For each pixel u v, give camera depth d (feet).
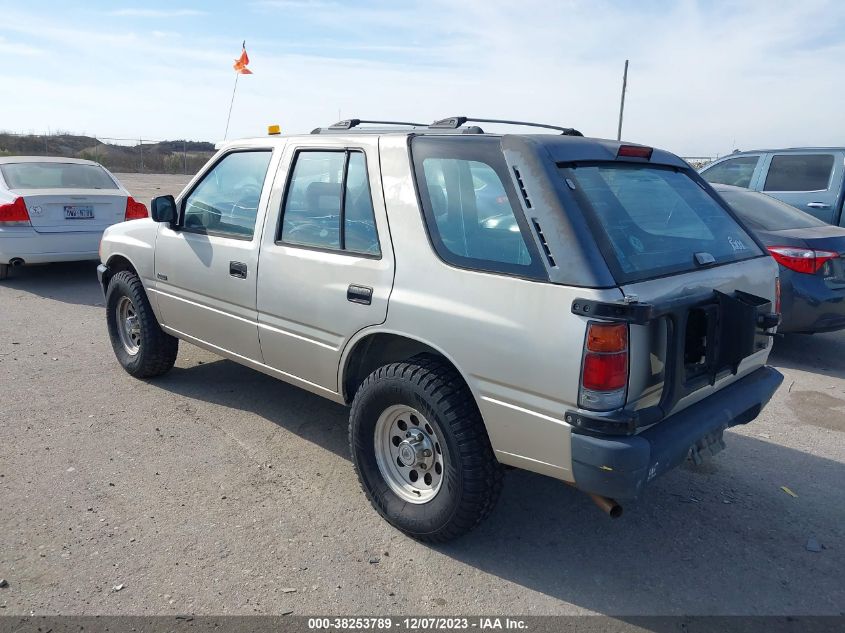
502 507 12.73
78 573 10.40
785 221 22.15
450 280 10.43
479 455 10.39
